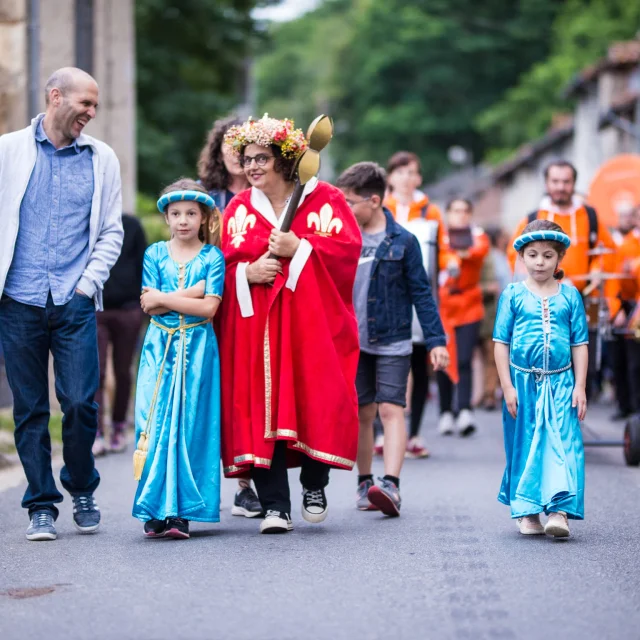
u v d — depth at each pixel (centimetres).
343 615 869
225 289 1195
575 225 1803
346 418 1185
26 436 1184
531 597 923
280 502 1200
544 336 1187
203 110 4866
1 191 1165
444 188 10750
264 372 1173
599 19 9700
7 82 2344
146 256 1198
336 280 1198
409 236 1389
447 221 2180
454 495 1466
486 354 2800
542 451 1169
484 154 10806
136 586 961
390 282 1370
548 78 9688
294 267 1175
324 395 1176
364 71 10900
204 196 1180
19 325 1169
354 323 1209
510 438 1201
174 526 1155
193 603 905
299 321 1179
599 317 1798
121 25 2628
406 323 1366
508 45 10531
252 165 1189
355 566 1033
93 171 1191
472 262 2155
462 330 2167
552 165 1803
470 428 2156
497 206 10169
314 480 1212
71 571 1020
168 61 4856
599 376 2617
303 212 1196
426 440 2102
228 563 1046
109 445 1956
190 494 1148
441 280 2112
